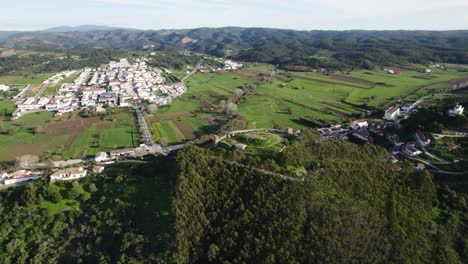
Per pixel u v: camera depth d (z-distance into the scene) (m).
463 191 126.81
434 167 142.00
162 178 130.00
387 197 116.56
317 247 97.00
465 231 111.06
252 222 104.56
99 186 129.88
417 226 108.50
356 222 102.69
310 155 131.25
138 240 103.56
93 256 105.25
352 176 120.75
